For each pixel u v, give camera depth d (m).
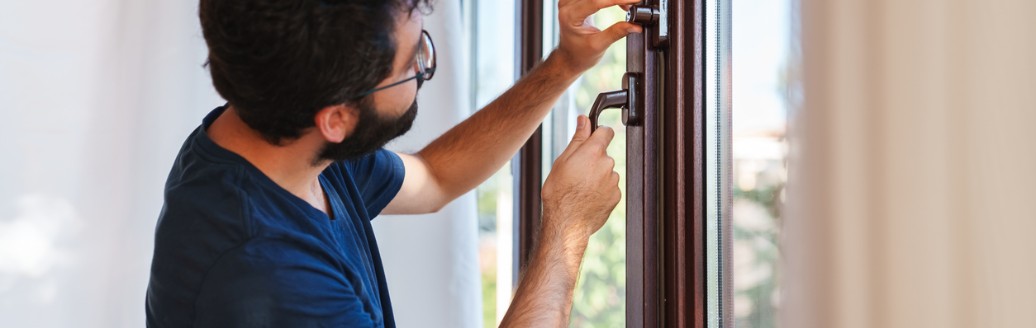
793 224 0.89
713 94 1.02
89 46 1.45
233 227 0.87
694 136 1.00
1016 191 0.65
